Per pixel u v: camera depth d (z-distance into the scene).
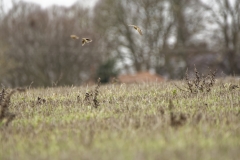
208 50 174.38
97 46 179.12
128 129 29.03
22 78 170.75
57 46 169.25
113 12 192.38
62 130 30.45
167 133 27.78
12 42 170.75
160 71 197.62
